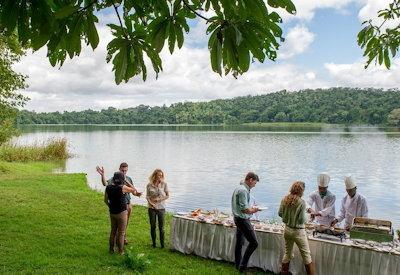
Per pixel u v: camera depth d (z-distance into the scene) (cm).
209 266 833
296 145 6234
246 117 18275
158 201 946
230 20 176
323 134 9906
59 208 1323
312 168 3525
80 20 194
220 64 178
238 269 806
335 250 721
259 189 2484
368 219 750
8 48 1639
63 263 818
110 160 4050
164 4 191
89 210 1320
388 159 4225
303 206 704
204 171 3319
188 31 194
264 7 169
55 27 185
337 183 2723
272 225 856
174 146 6166
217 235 867
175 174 3128
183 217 918
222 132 11575
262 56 179
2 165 2522
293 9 169
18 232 1020
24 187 1773
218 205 1962
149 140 7831
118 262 829
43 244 933
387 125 13938
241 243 806
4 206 1288
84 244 951
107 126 19975
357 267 700
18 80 1897
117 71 204
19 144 3475
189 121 19825
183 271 793
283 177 2994
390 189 2525
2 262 805
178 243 917
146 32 197
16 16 176
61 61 204
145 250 927
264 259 807
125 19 205
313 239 744
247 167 3588
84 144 6688
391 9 368
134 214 1327
